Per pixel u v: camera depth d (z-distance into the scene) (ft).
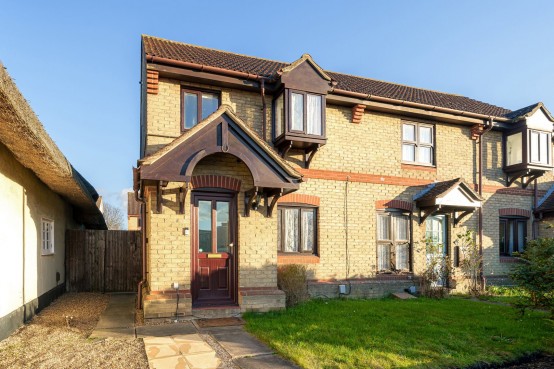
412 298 34.53
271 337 20.89
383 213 37.99
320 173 34.99
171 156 24.04
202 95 31.94
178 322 24.80
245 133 25.94
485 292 38.47
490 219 42.45
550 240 25.11
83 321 25.38
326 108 36.09
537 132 42.37
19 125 17.74
